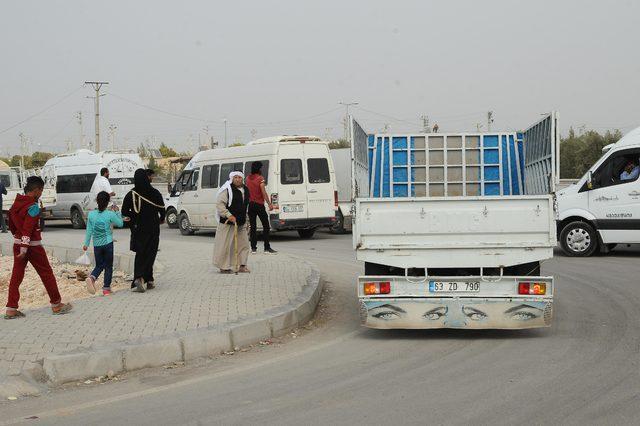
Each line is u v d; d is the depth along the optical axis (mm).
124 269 16172
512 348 8062
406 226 8570
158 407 6277
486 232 8484
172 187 29953
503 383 6602
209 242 21484
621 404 5867
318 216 22188
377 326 8656
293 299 10367
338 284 13352
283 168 21656
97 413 6168
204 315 9258
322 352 8266
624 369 6961
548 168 9117
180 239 23812
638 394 6129
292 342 8898
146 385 7066
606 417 5562
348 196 24844
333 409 6000
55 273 17266
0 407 6434
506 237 8469
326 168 22453
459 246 8500
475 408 5875
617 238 15883
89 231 11609
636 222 15625
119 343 7785
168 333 8250
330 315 10648
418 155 10719
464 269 8727
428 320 8539
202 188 24625
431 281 8547
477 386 6531
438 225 8539
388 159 10688
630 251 17359
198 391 6758
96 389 6973
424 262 8578
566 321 9492
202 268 14125
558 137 8797
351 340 8883
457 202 8508
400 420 5641
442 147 10719
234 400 6398
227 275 12969
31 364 7188
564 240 16422
